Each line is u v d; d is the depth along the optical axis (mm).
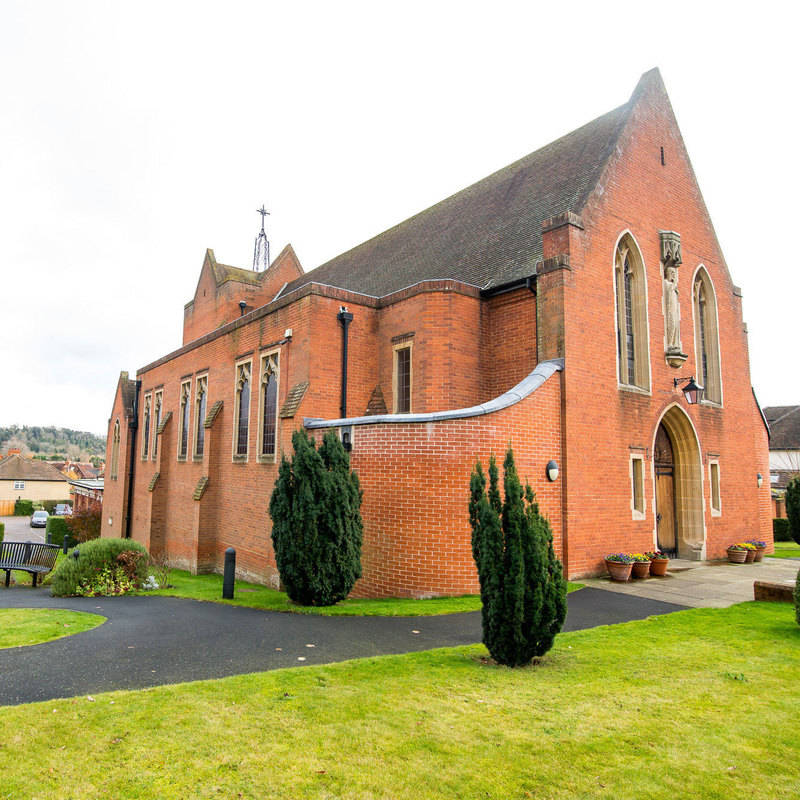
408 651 7844
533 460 13398
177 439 25344
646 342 16969
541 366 14312
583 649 7938
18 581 19094
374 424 13133
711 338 20062
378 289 22000
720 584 13680
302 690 6027
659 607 11102
